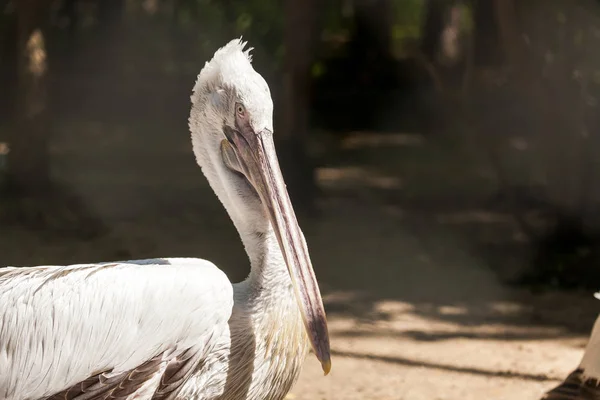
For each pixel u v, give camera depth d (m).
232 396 4.66
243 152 4.76
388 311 9.49
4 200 13.88
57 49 26.56
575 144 11.85
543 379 7.52
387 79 26.53
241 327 4.62
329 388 7.29
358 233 13.25
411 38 33.84
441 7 24.78
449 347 8.38
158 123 25.98
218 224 13.59
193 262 4.76
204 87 4.91
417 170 18.92
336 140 23.53
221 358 4.57
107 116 26.39
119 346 4.30
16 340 4.28
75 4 26.84
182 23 28.45
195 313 4.38
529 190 14.45
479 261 11.59
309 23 13.86
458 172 18.45
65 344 4.27
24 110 14.18
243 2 27.66
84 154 19.95
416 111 25.39
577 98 11.87
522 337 8.69
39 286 4.36
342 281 10.64
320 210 14.28
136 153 20.56
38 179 14.34
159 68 27.50
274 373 4.73
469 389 7.29
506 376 7.60
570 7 11.73
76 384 4.31
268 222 4.75
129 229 13.01
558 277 10.79
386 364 7.89
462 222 13.90
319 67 26.50
